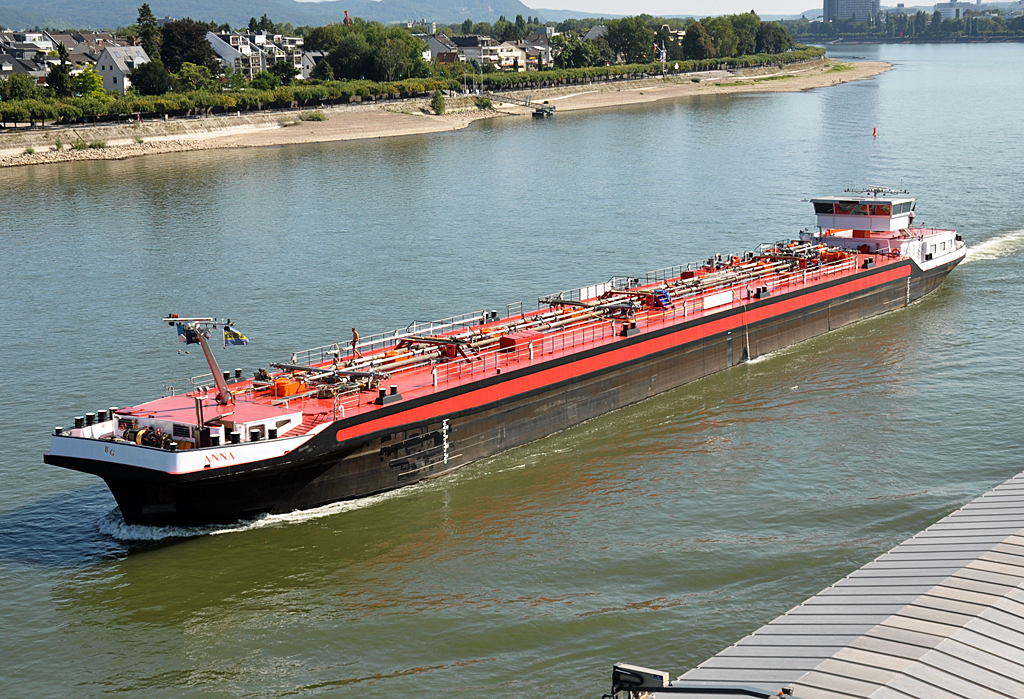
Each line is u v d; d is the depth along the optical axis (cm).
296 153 18675
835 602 2908
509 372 5362
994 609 2672
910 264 8056
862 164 14625
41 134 18588
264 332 7594
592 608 3938
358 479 4838
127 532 4569
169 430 4541
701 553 4319
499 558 4350
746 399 6169
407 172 15725
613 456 5388
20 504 4891
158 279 9250
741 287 7150
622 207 12069
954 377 6375
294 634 3841
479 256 9825
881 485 4909
